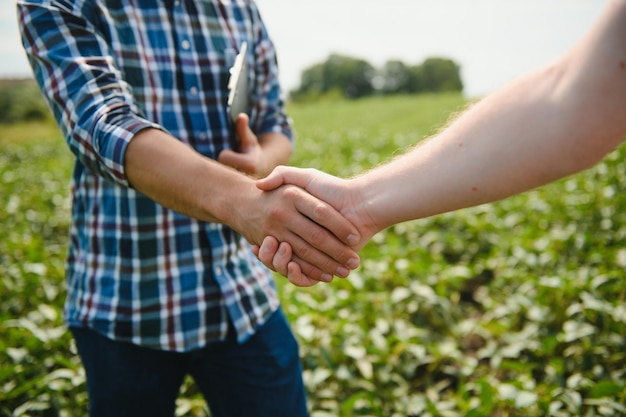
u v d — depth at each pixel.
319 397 2.89
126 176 1.29
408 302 3.84
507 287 4.18
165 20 1.50
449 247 5.21
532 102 0.98
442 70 87.94
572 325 3.04
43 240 5.96
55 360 2.84
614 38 0.85
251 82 1.76
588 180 6.70
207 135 1.58
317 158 10.94
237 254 1.62
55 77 1.35
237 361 1.59
